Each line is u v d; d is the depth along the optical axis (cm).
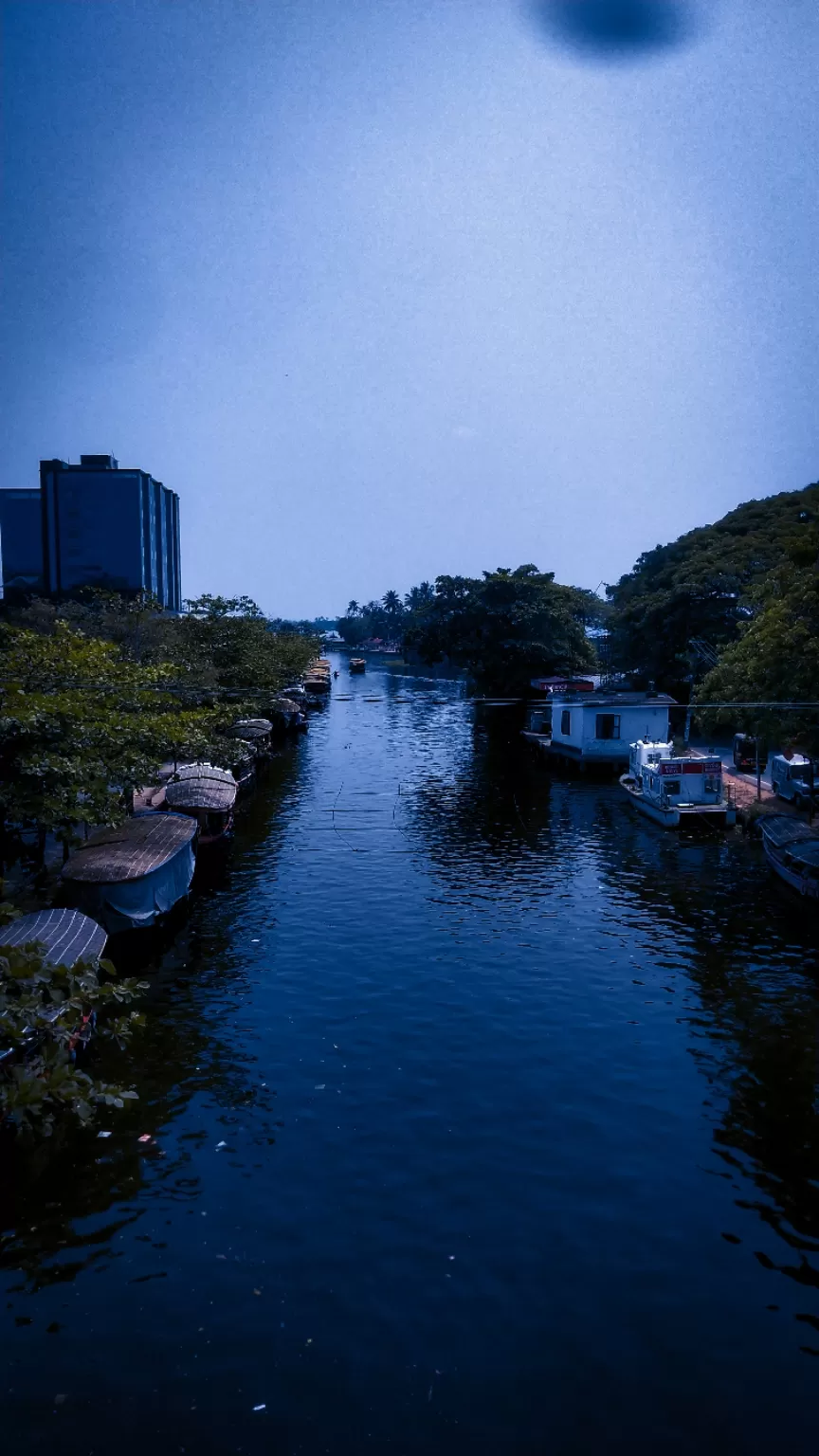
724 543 6794
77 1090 1041
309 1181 1362
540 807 4066
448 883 2872
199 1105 1569
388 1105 1570
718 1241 1241
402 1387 1004
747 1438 947
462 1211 1295
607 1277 1172
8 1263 1194
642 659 6869
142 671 2938
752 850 3284
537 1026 1878
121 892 2189
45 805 2114
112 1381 1009
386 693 9419
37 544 15150
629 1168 1402
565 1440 942
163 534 16925
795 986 2089
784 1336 1080
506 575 7962
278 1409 975
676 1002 1998
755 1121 1534
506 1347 1059
